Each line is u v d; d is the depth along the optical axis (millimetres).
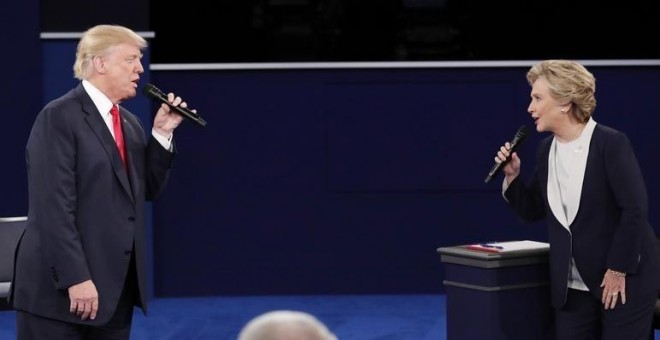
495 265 14031
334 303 25500
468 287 14430
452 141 26250
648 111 26188
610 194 13328
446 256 14773
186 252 26297
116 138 12594
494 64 25938
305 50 25844
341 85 26047
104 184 12227
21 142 24766
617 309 13328
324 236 26438
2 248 18984
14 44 24562
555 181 13719
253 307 25094
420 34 25891
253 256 26422
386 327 22781
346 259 26531
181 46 25609
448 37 25922
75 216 12156
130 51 12500
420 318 23688
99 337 12672
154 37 25453
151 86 13102
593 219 13398
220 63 25719
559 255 13664
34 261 12203
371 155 26266
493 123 26172
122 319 12695
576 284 13750
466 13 25875
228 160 26125
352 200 26375
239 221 26297
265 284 26484
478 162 26297
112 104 12578
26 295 12227
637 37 25938
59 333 12219
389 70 26016
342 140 26203
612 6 25859
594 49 25953
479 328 14320
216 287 26438
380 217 26453
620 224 13109
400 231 26469
